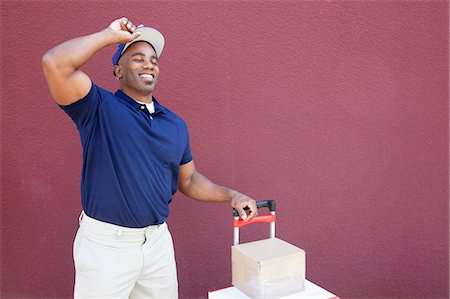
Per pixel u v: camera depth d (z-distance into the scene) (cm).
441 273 257
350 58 243
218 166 239
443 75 247
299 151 245
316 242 250
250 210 176
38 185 232
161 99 232
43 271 237
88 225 162
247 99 239
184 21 231
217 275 247
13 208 231
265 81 239
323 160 246
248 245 174
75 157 233
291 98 241
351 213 251
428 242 256
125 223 159
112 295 163
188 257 245
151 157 161
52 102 229
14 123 227
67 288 239
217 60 235
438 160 252
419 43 245
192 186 198
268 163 243
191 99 235
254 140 241
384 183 251
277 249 168
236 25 235
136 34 151
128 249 163
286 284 162
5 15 220
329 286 253
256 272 156
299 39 239
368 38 243
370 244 254
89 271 161
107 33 144
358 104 245
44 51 224
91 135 154
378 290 256
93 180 157
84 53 138
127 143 155
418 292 258
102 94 157
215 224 245
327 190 248
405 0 242
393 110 247
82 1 223
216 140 238
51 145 231
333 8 239
